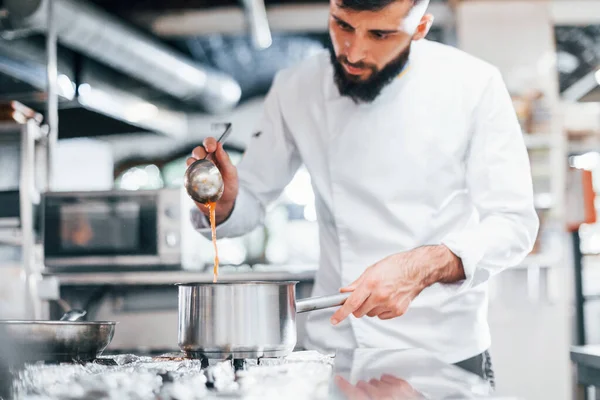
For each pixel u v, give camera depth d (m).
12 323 1.25
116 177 8.13
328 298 1.44
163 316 3.27
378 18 1.64
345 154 1.94
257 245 5.93
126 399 0.91
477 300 1.88
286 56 7.92
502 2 4.91
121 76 6.97
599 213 6.57
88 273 3.22
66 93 4.51
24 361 1.25
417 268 1.59
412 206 1.90
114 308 3.28
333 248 2.00
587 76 6.46
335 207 1.95
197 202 1.70
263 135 2.12
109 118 4.75
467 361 1.86
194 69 6.91
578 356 1.74
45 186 4.09
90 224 3.43
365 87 1.78
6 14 4.51
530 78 4.86
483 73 1.90
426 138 1.88
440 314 1.85
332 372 1.12
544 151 4.57
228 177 1.78
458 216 1.91
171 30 6.43
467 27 4.91
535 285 4.60
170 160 8.18
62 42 5.43
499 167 1.83
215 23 6.34
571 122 6.41
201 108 8.15
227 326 1.25
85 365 1.24
